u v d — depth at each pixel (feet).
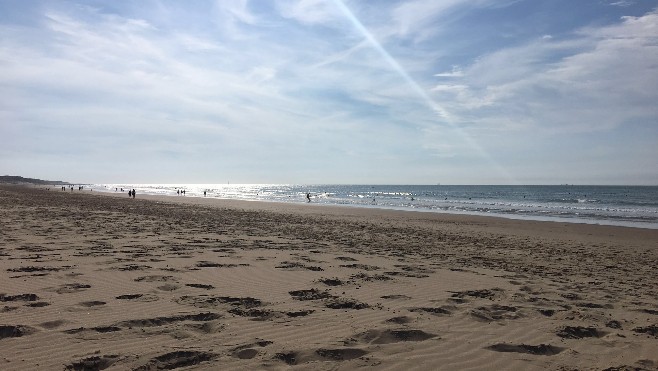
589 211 134.41
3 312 16.93
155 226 54.95
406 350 14.40
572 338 16.43
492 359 13.92
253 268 28.14
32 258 28.94
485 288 24.64
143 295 20.31
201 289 21.98
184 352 13.28
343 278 26.00
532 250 47.70
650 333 17.42
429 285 24.97
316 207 134.41
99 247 34.91
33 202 108.17
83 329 15.24
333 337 15.26
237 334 15.29
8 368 11.92
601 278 31.42
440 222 85.40
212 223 63.41
